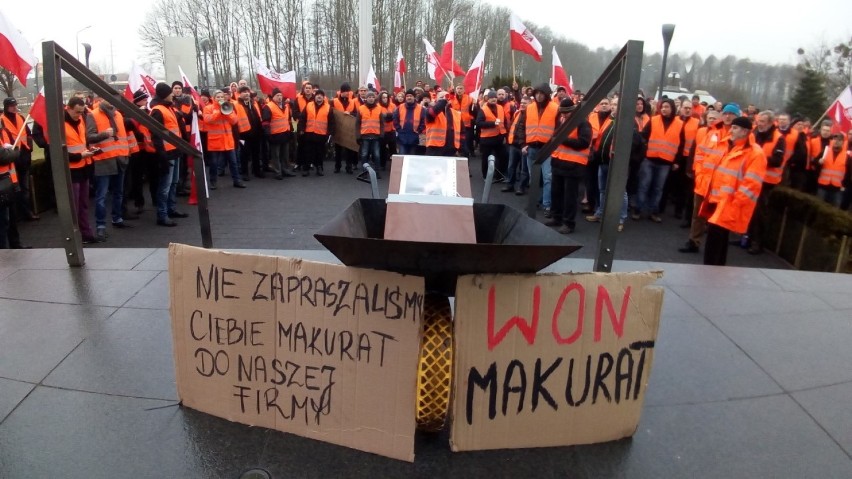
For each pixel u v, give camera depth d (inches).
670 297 167.5
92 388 112.5
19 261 184.4
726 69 1715.1
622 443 100.6
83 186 269.4
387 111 540.1
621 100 147.6
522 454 96.4
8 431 99.3
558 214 330.0
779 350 137.2
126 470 90.8
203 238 221.1
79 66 165.5
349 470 91.7
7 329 136.3
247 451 95.6
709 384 121.2
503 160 482.3
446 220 105.0
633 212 375.9
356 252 86.9
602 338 95.7
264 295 97.7
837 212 259.4
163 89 315.9
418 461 94.0
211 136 410.6
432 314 96.3
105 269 177.2
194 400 105.7
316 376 97.0
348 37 1808.6
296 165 547.8
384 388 93.6
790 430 106.5
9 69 203.6
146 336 133.8
